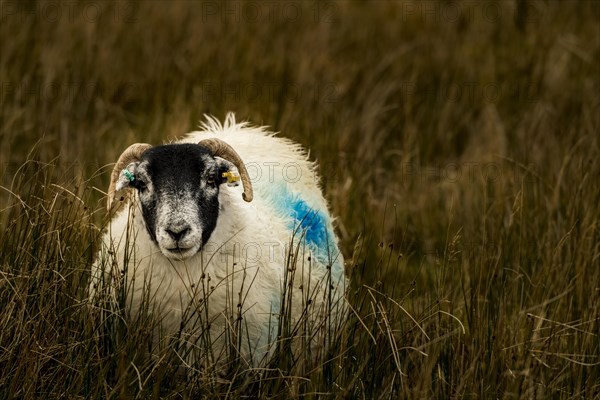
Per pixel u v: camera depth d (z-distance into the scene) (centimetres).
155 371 759
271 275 807
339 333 823
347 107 1505
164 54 1631
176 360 768
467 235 1117
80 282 823
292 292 832
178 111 1391
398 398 768
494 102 1586
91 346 774
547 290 970
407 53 1747
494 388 805
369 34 1816
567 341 900
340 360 798
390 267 1090
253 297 786
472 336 847
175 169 750
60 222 816
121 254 798
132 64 1582
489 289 948
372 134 1398
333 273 903
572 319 940
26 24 1625
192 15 1798
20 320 751
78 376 741
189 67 1590
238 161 788
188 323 777
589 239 1019
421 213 1213
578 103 1570
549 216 1105
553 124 1455
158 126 1341
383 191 1264
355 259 959
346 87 1562
